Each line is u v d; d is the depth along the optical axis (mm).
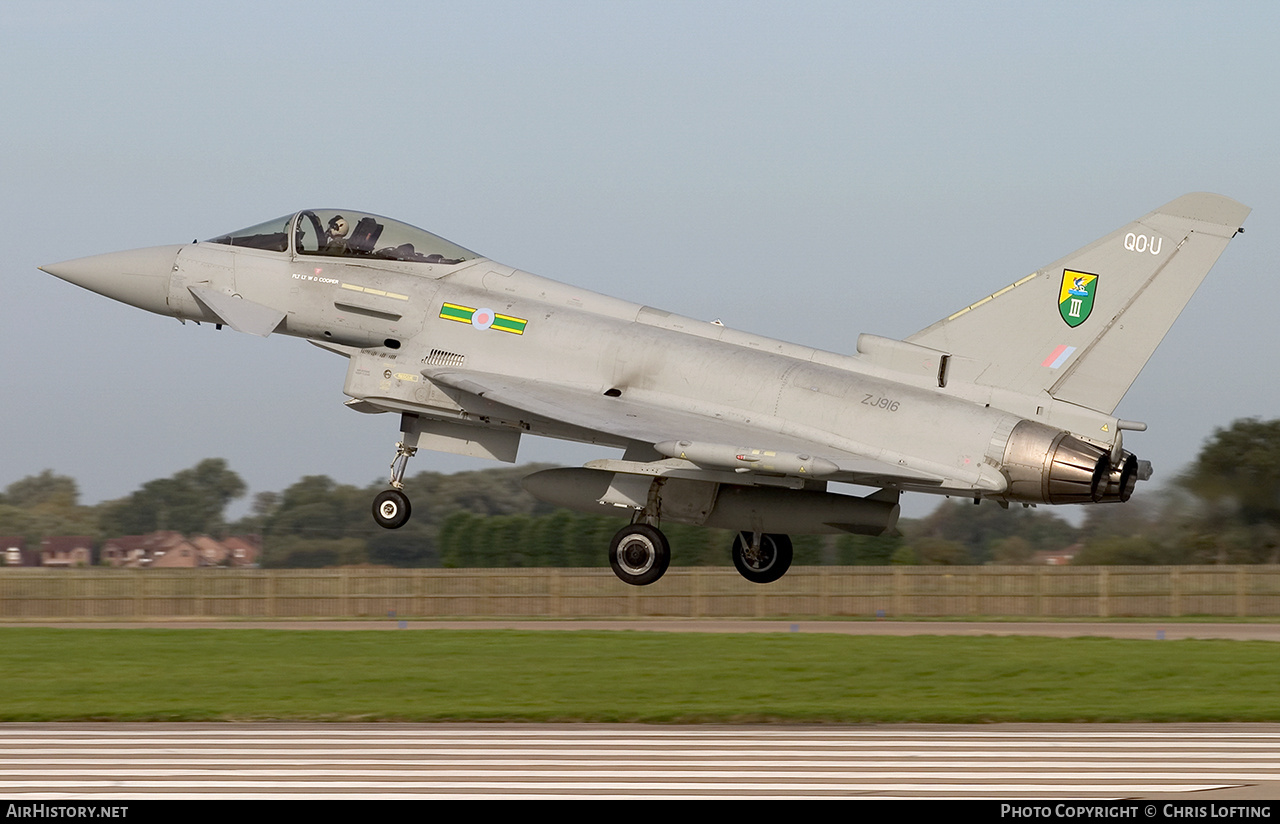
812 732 44812
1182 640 77312
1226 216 58250
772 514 63312
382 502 67250
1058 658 67500
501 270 67812
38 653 71938
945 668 63469
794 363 62750
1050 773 37156
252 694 54938
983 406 59906
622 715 47969
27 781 36125
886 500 62875
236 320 66438
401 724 46656
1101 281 59438
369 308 66188
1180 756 40062
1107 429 58281
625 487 64438
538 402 60062
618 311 66312
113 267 69312
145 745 41875
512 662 66438
